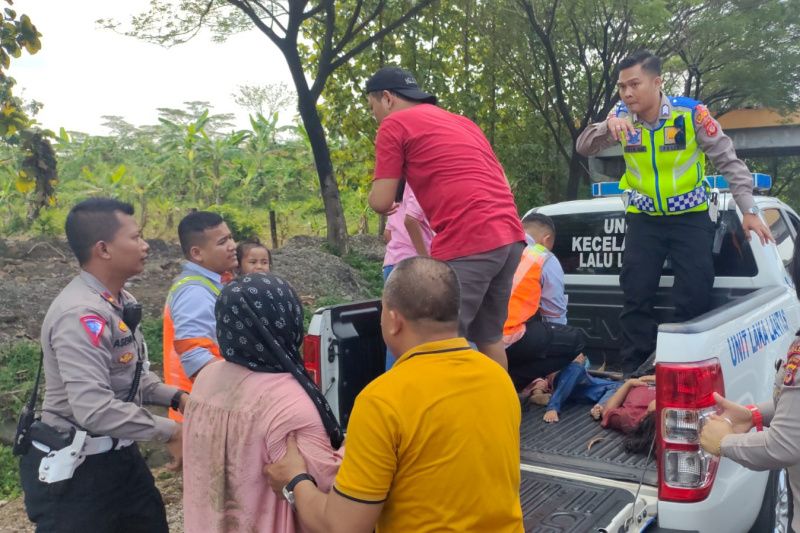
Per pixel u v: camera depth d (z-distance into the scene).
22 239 13.06
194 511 2.22
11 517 4.80
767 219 4.55
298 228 22.84
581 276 4.82
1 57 6.54
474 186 2.90
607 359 4.79
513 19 15.98
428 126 2.95
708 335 2.88
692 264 4.04
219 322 2.22
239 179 21.92
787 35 16.11
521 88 17.78
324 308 3.63
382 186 2.97
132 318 2.89
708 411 2.79
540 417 3.84
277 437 2.10
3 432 5.88
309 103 13.98
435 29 16.03
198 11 12.69
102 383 2.68
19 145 7.41
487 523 1.96
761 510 3.40
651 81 3.94
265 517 2.14
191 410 2.25
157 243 13.57
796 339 2.21
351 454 1.93
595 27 16.47
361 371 3.78
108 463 2.78
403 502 1.94
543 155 18.34
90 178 20.81
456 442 1.91
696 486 2.78
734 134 20.36
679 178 3.98
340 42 13.88
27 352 7.17
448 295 2.02
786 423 2.16
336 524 1.92
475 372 1.99
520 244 3.05
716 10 15.78
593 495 2.91
